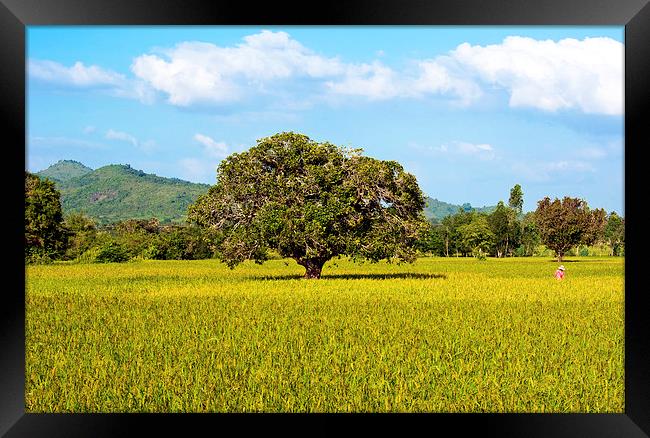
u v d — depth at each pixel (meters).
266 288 19.58
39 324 12.70
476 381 8.24
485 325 12.34
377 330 11.63
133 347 10.27
